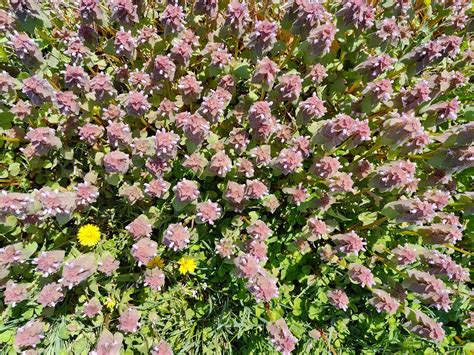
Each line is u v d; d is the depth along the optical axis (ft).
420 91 1.50
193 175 1.78
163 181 1.56
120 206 1.81
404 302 1.68
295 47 1.74
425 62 1.60
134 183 1.69
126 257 1.76
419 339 1.73
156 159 1.52
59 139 1.56
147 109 1.58
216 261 1.77
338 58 1.82
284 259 1.78
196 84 1.60
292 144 1.61
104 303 1.66
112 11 1.54
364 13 1.49
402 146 1.50
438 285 1.44
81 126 1.68
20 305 1.65
